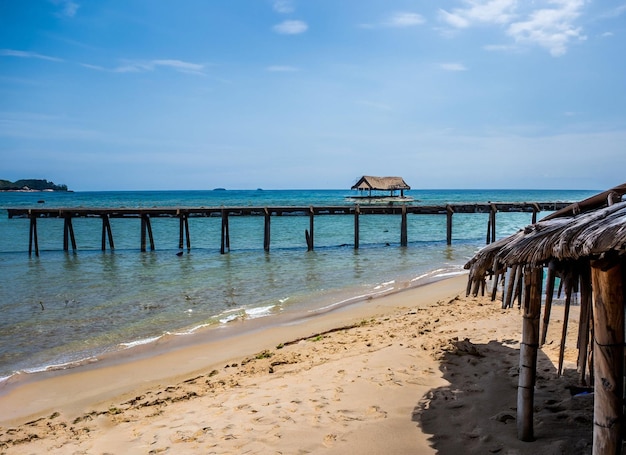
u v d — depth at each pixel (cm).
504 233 3178
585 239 259
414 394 524
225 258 2011
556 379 536
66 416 552
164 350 795
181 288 1335
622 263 260
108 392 627
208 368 702
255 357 725
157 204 6425
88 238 3020
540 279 379
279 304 1117
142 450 434
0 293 1281
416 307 1024
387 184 5584
